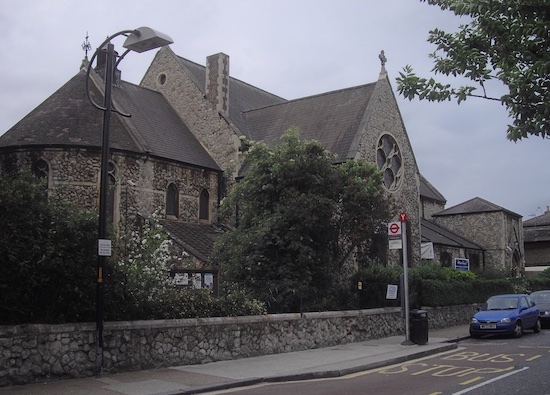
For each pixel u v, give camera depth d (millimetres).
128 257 14766
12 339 10617
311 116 29672
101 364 11594
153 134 26750
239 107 33094
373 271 21703
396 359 14781
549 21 6914
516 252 44938
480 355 15766
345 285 21500
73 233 11578
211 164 28297
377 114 28141
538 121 7176
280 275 18656
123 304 12703
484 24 7414
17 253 10641
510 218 44656
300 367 13250
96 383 10969
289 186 19906
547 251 55562
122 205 23016
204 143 29812
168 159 25422
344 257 21047
